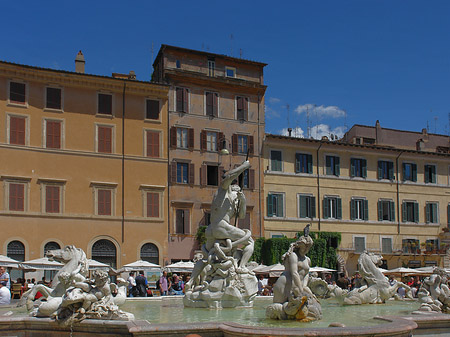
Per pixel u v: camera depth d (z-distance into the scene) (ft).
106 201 161.17
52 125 158.20
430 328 29.45
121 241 160.97
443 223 215.31
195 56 184.24
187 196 173.06
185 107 177.58
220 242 42.57
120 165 164.76
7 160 150.92
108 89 166.20
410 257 204.85
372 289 46.09
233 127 184.34
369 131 226.38
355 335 24.41
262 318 33.32
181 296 60.49
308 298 32.09
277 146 191.01
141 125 169.48
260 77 192.85
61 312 28.84
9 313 32.45
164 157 171.01
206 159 178.19
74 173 158.61
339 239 192.13
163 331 25.95
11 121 153.07
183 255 169.27
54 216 153.89
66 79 160.86
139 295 76.69
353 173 202.28
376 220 203.41
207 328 26.25
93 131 163.12
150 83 169.78
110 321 27.68
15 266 113.50
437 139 238.27
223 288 41.06
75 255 35.12
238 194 43.45
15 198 150.10
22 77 155.63
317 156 196.95
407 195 210.59
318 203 194.29
